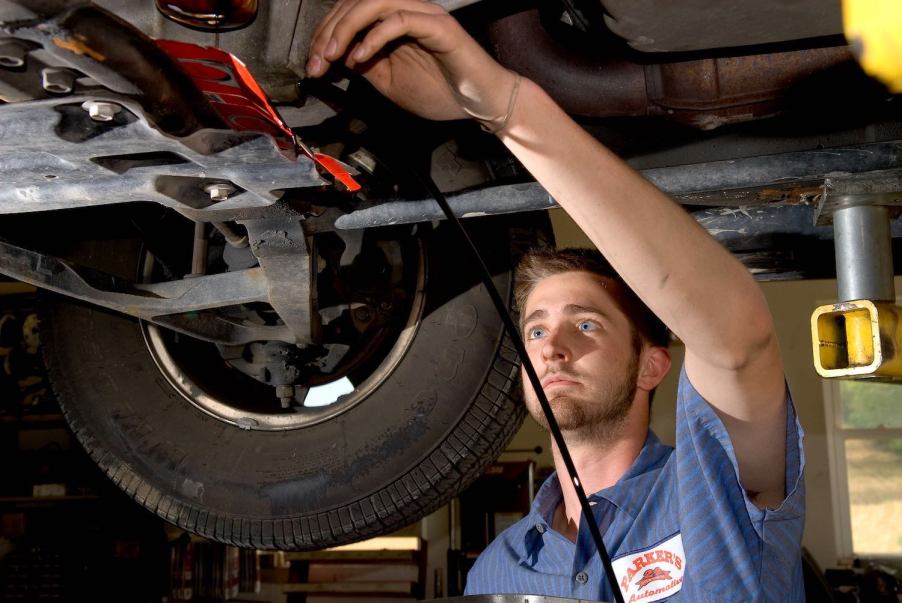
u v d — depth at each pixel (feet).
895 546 17.31
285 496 4.93
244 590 17.71
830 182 3.48
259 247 3.86
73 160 2.59
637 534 3.31
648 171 3.73
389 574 16.49
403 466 4.86
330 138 3.76
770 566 2.93
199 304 4.39
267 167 2.73
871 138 3.91
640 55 3.69
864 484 17.70
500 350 4.83
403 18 2.29
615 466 3.66
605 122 4.11
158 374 5.20
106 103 2.29
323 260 4.91
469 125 4.45
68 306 5.29
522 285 4.01
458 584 15.88
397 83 2.81
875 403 18.01
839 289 3.51
